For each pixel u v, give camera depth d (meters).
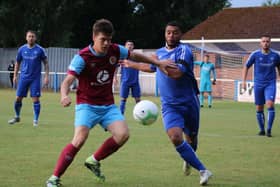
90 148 14.65
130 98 39.06
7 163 12.32
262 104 18.53
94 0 59.69
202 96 32.16
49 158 13.01
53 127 19.53
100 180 10.48
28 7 53.62
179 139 10.27
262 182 10.67
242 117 25.20
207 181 10.33
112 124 9.90
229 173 11.59
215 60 44.84
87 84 9.73
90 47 9.55
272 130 20.31
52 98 36.84
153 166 12.24
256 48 46.41
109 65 9.69
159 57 10.58
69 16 56.00
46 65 20.03
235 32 48.25
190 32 50.16
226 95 43.00
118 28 63.25
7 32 54.25
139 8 63.03
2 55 53.81
